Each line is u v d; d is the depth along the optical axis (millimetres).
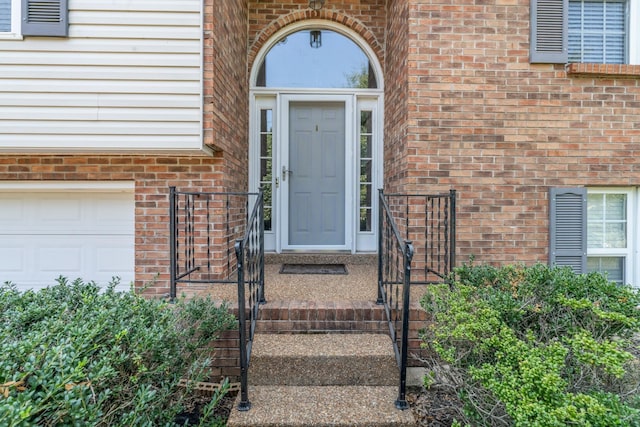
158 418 1841
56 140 3094
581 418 1369
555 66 3557
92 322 1625
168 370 1992
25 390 1185
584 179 3578
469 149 3543
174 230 2910
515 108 3543
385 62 4652
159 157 3537
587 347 1738
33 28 3031
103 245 3730
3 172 3492
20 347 1312
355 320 2859
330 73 4844
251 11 4664
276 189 4746
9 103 3059
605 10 3680
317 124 4824
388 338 2754
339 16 4684
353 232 4754
